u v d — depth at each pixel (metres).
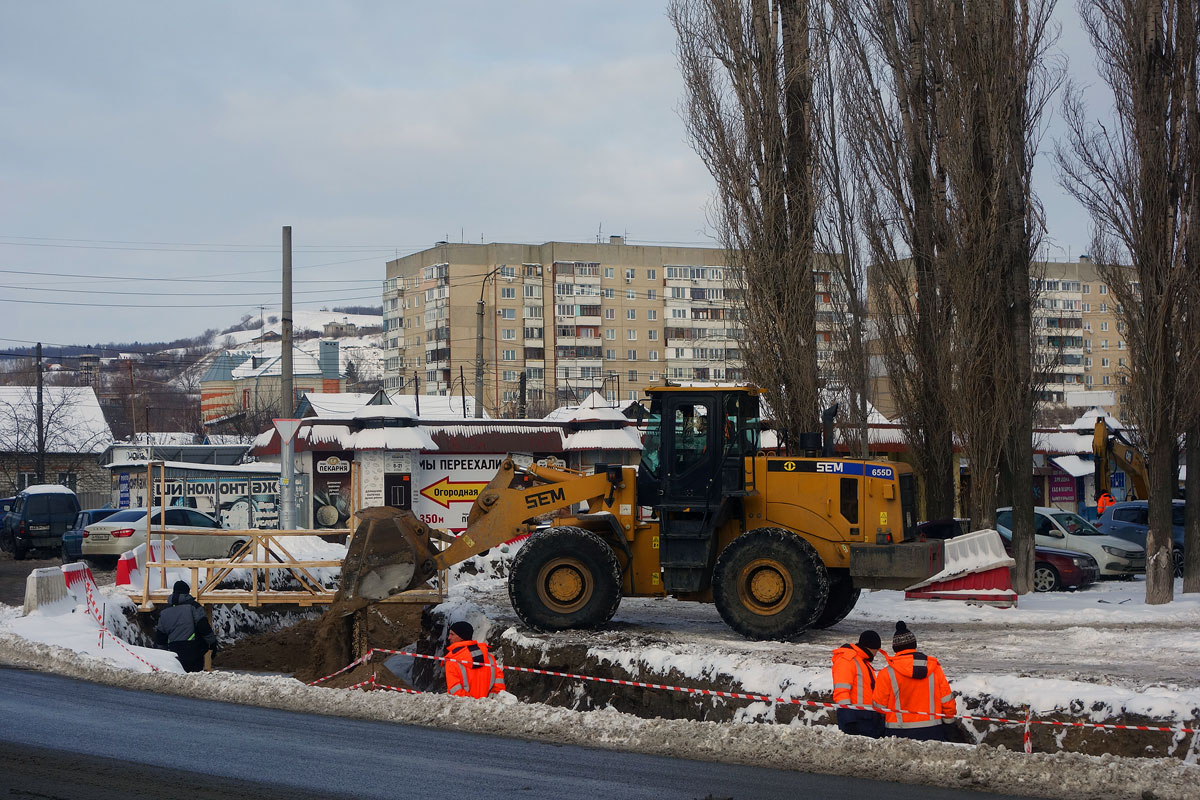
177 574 26.52
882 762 10.41
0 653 17.33
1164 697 12.05
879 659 15.77
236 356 136.12
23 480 66.12
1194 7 23.91
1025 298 26.52
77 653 16.67
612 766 10.48
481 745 11.38
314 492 38.62
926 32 26.97
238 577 26.64
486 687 14.89
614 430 40.31
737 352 26.12
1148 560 24.08
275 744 11.28
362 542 19.38
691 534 18.08
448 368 118.94
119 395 129.00
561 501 19.19
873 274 28.25
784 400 25.28
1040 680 13.09
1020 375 26.38
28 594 20.89
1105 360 127.00
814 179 25.80
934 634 18.91
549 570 18.22
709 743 11.14
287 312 34.94
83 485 68.06
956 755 10.37
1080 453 47.56
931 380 27.64
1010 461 26.80
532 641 17.47
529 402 102.88
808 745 10.88
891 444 42.28
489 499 19.48
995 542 23.16
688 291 123.25
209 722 12.42
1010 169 26.28
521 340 120.31
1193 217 24.02
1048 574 28.78
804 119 25.83
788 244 25.55
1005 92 25.66
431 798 9.26
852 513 18.17
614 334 121.19
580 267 120.19
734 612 17.42
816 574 17.20
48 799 9.19
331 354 132.50
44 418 68.38
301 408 53.50
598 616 18.06
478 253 120.06
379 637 24.20
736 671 14.66
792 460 18.50
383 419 36.97
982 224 25.64
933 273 27.27
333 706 13.35
